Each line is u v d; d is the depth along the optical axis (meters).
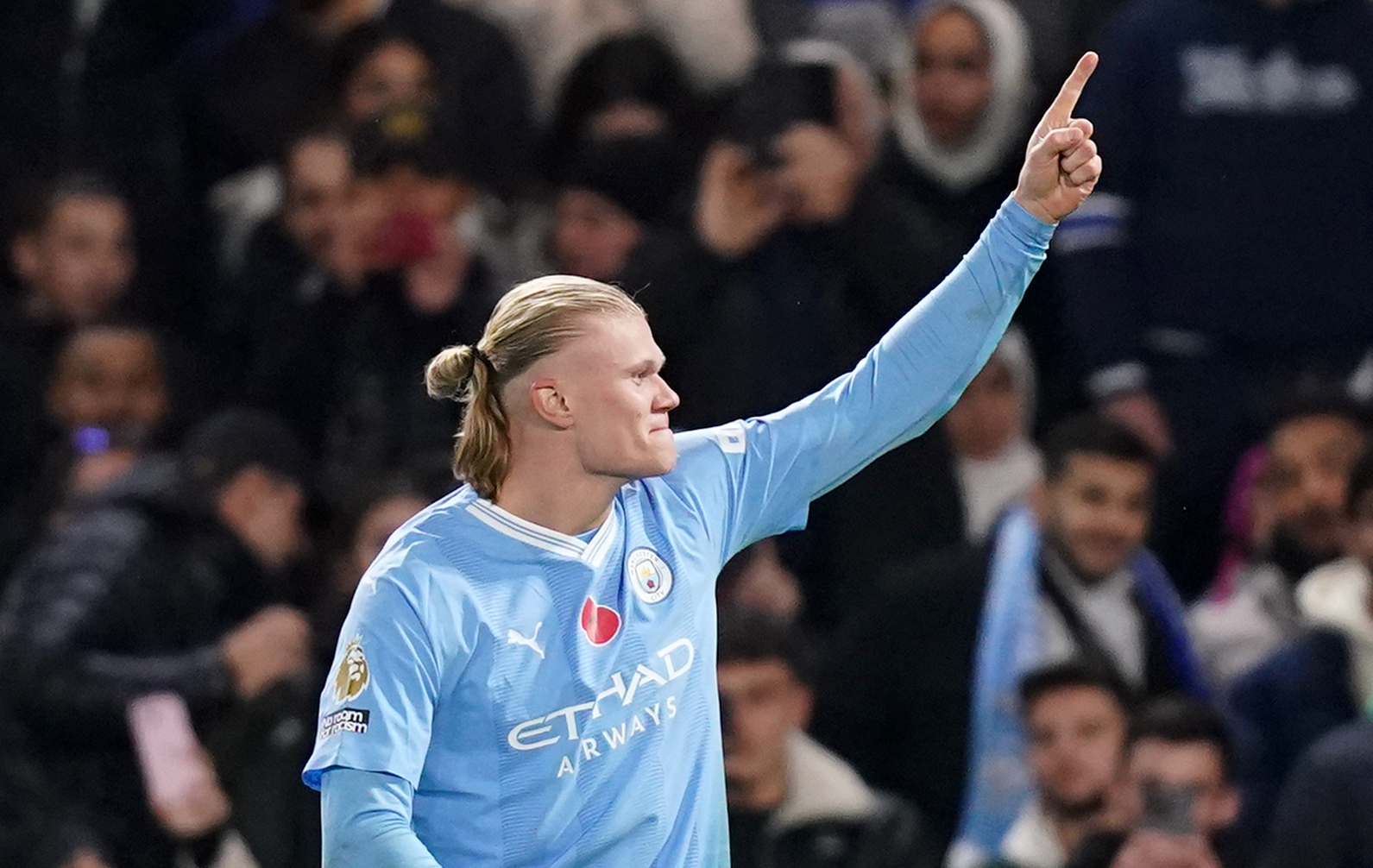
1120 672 21.36
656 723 11.21
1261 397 25.70
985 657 21.78
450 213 26.98
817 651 22.52
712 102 28.34
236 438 24.38
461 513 11.26
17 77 30.80
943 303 11.98
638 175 26.97
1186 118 26.00
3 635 22.95
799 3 30.23
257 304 28.80
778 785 20.88
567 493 11.22
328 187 28.42
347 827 10.61
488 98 29.09
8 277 30.56
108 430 27.09
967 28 26.14
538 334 11.19
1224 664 23.44
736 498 11.88
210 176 31.28
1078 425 22.19
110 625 22.92
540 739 10.98
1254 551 24.62
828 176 24.98
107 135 30.86
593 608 11.16
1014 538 22.23
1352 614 21.94
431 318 26.86
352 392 26.77
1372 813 19.83
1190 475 25.84
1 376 27.64
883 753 22.06
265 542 24.42
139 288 30.28
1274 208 25.83
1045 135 11.87
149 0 31.27
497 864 10.98
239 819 22.27
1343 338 25.88
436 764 10.98
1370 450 21.98
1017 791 21.30
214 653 22.66
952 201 26.50
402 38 29.28
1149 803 20.50
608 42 28.27
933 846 21.47
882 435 12.06
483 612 10.98
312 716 22.38
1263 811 21.89
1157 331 26.25
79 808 22.12
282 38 31.12
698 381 24.89
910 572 22.44
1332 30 25.77
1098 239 26.20
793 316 24.84
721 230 25.05
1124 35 26.36
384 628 10.85
